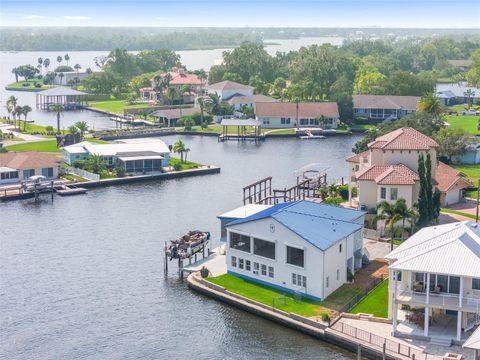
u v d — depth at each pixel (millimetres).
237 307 85125
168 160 169875
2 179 148750
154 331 79500
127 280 94625
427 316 73438
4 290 91250
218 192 145875
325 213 96562
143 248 108250
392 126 173750
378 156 118125
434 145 115750
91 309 85375
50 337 78188
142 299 88250
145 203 136750
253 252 90688
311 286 85062
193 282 91500
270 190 140875
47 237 114125
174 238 113125
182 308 85375
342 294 86438
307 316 80062
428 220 103250
